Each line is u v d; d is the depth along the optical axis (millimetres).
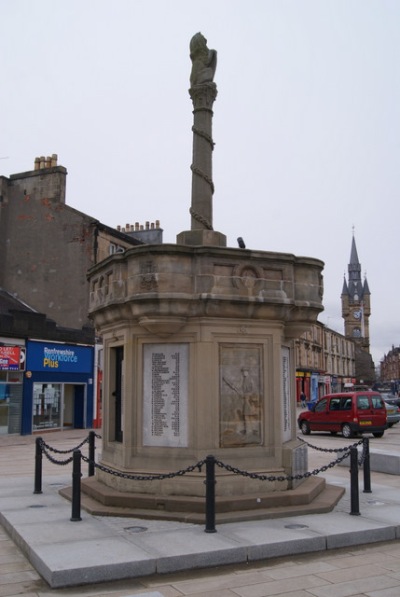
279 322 8875
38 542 6684
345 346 89938
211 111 9680
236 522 7574
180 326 8422
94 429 28156
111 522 7594
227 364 8516
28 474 12750
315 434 26250
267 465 8500
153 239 37094
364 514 8211
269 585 5832
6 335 24250
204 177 9453
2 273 32438
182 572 6176
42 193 32344
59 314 30750
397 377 161000
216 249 8398
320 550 6938
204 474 8094
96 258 30625
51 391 26891
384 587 5820
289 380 9789
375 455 13641
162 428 8484
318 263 9391
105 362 9867
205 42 9898
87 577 5793
